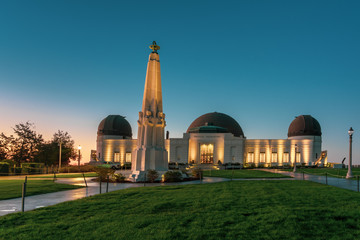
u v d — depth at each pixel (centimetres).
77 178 3428
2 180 3095
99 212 1167
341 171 4872
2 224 988
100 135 8444
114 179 2783
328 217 1064
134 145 7994
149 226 936
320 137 7575
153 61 3170
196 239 812
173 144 7419
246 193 1725
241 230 895
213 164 7081
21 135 7662
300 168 6394
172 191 1827
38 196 1738
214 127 7762
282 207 1240
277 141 7406
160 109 3181
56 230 902
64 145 8181
